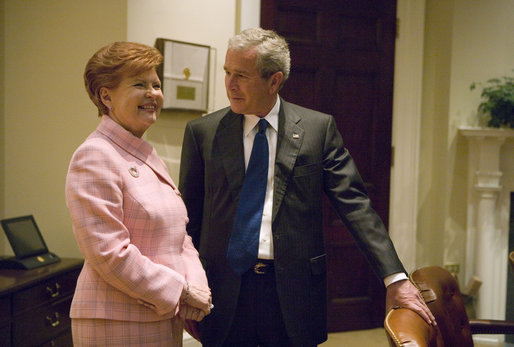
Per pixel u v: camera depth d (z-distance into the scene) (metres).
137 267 1.21
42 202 2.88
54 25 2.84
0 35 2.83
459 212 3.79
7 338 2.09
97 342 1.23
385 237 1.54
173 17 2.90
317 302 1.59
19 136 2.87
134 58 1.30
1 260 2.46
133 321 1.25
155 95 1.34
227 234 1.57
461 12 3.71
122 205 1.25
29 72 2.86
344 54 3.60
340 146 1.68
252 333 1.57
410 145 3.79
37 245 2.57
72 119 2.87
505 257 3.71
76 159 1.23
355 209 1.58
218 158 1.62
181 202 1.42
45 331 2.33
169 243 1.33
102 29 2.79
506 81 3.72
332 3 3.54
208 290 1.38
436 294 1.54
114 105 1.32
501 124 3.65
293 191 1.57
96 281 1.25
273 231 1.54
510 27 3.75
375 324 3.75
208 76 3.01
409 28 3.73
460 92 3.73
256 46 1.46
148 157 1.37
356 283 3.70
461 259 3.80
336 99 3.61
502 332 1.77
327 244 3.62
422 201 3.91
